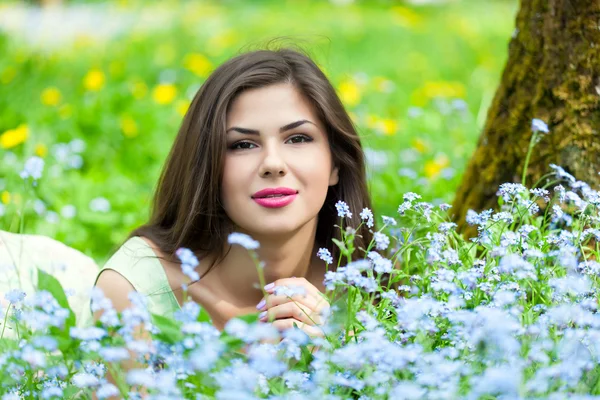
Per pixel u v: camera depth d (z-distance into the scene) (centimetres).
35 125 959
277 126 431
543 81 532
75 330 324
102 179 828
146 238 473
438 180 741
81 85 1227
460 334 339
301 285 423
